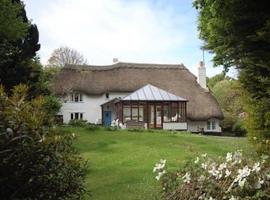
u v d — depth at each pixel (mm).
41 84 24656
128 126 41875
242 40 12773
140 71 59344
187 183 5828
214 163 5859
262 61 12312
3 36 20047
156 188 10312
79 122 34562
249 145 13516
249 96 13477
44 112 4988
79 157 5152
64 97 55375
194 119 54688
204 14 13617
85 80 57156
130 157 17047
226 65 13797
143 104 49281
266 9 12320
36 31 26156
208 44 13906
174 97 49938
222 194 5238
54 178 4633
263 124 12898
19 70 20484
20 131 4477
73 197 4988
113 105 56250
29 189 4496
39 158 4531
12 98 4789
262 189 4988
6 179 4375
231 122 54906
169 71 60062
